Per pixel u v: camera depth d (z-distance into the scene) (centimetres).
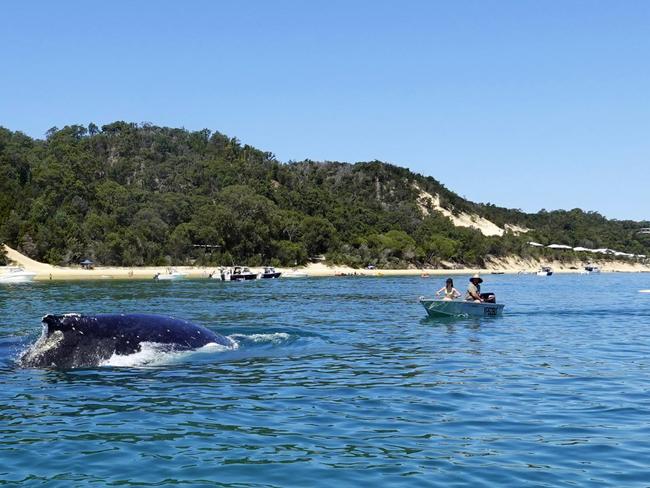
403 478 740
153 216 10431
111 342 1406
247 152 17462
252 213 11144
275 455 816
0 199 9388
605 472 765
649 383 1294
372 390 1207
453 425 966
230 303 3722
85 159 13450
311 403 1098
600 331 2306
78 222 9962
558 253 16725
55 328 1388
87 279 7644
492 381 1307
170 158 16250
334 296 4575
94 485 712
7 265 8069
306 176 16812
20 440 875
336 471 761
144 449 837
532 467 781
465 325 2475
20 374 1284
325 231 12156
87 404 1070
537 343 1941
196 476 740
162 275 7831
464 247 14475
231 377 1303
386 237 13000
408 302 3891
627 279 10444
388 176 17700
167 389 1185
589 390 1222
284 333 1966
